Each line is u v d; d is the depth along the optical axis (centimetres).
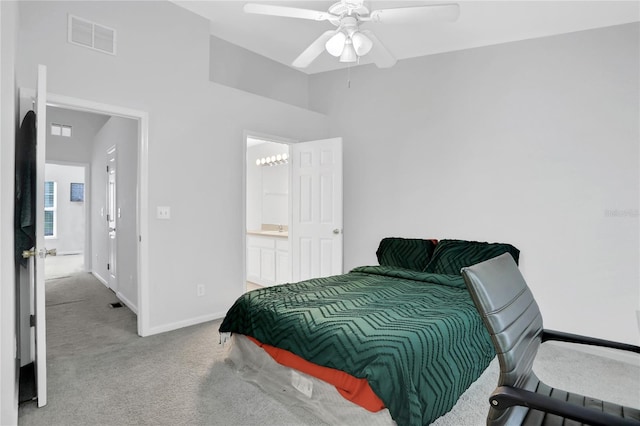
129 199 408
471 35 330
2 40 156
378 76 416
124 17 295
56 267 675
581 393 221
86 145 623
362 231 428
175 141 326
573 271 301
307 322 196
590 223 294
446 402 166
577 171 299
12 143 159
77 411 193
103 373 237
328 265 412
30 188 200
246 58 430
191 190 337
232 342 251
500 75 336
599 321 290
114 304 417
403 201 397
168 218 321
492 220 340
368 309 208
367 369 159
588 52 295
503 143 334
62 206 870
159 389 217
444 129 368
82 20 272
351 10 230
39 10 254
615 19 280
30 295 234
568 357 277
